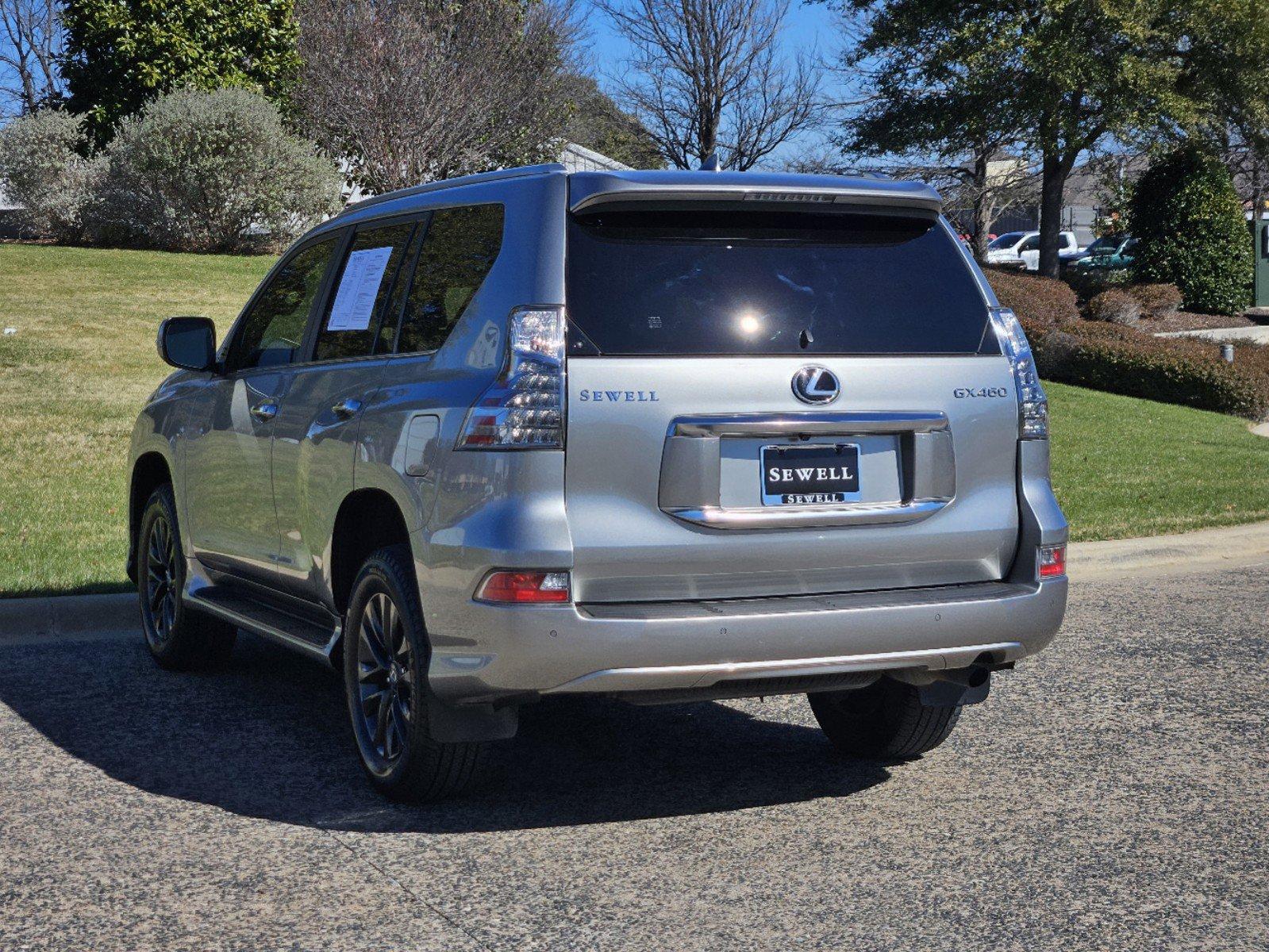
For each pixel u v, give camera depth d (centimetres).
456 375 419
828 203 439
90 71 2489
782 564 411
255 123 2242
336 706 592
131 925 361
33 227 2470
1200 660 686
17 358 1469
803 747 541
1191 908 375
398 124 2639
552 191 415
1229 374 1888
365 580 455
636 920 365
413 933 356
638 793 478
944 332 440
